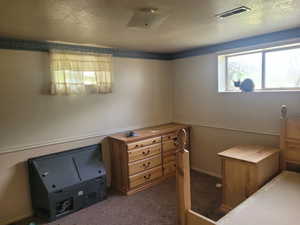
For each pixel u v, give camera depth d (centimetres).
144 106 391
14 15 183
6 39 253
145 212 273
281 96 282
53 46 286
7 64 255
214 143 365
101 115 337
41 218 270
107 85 336
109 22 208
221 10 186
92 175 298
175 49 372
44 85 283
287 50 283
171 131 368
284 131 269
